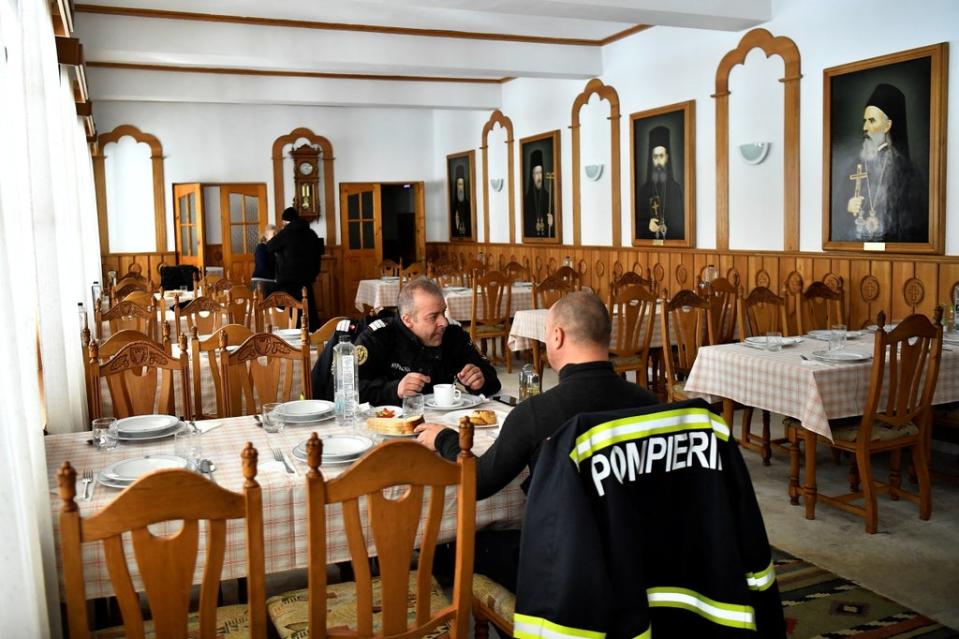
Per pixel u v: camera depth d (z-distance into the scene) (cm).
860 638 289
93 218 923
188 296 840
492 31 861
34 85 354
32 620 171
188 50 775
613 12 648
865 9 600
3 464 167
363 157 1285
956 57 539
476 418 281
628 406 219
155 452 263
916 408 391
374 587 234
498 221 1166
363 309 997
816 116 649
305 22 809
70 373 422
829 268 639
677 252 807
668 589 187
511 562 232
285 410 305
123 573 157
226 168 1209
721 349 447
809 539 379
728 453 191
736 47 724
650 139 838
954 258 543
